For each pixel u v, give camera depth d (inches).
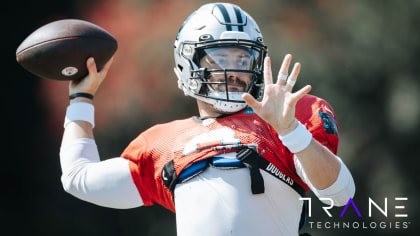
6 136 1812.3
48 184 1786.4
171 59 1609.3
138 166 403.9
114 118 1605.6
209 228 369.4
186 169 383.6
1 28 1834.4
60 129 1759.4
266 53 411.8
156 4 1686.8
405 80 1662.2
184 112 1592.0
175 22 1642.5
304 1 1644.9
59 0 1819.6
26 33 1844.2
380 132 1647.4
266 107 348.5
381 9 1680.6
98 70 455.8
